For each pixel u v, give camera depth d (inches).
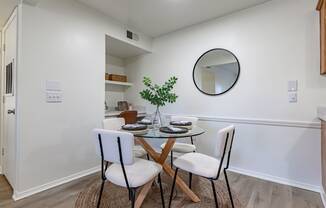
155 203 71.7
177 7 101.7
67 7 91.0
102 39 108.4
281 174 91.6
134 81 159.8
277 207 69.4
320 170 81.8
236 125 105.9
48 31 83.6
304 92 85.7
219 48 112.6
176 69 133.3
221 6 100.4
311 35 84.0
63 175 89.6
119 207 68.2
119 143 53.3
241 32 104.2
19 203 71.0
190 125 87.4
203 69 119.6
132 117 121.4
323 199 74.3
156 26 126.6
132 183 55.0
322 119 72.7
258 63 98.5
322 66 74.4
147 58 150.9
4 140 95.4
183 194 78.6
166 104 137.3
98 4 99.0
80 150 97.0
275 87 93.4
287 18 89.8
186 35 128.0
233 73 107.0
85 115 99.4
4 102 95.7
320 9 76.7
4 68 96.6
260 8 97.7
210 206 69.7
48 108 83.8
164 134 67.9
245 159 102.6
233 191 81.8
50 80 84.4
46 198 74.7
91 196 76.0
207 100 118.1
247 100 102.3
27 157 77.2
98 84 106.2
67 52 91.0
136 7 102.0
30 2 76.7
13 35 82.4
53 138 85.8
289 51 89.4
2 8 80.0
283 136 91.2
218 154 59.9
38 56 80.1
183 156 75.6
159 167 65.7
